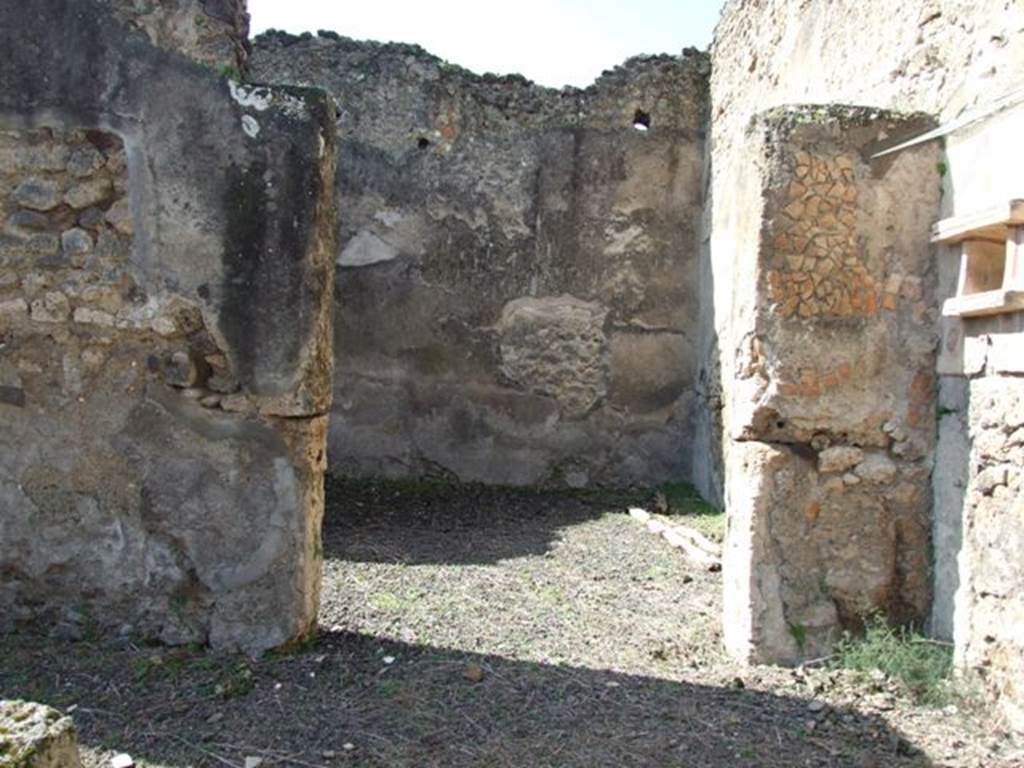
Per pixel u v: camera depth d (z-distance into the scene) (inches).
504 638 159.0
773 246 146.2
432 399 328.8
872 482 146.7
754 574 146.2
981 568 131.9
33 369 141.8
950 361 141.6
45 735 76.7
